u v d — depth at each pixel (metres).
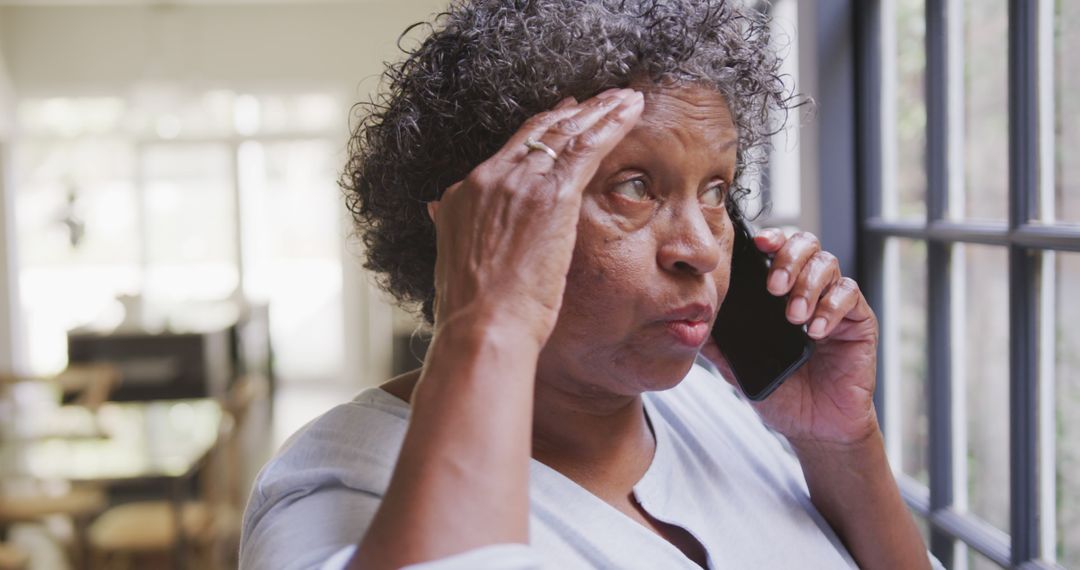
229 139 8.64
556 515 0.68
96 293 8.65
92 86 8.46
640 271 0.64
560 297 0.58
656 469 0.75
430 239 0.75
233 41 8.54
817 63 1.74
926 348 1.63
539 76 0.65
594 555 0.67
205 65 8.54
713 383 0.93
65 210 8.52
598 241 0.63
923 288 1.66
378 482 0.66
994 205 1.46
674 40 0.64
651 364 0.66
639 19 0.66
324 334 8.92
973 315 1.54
